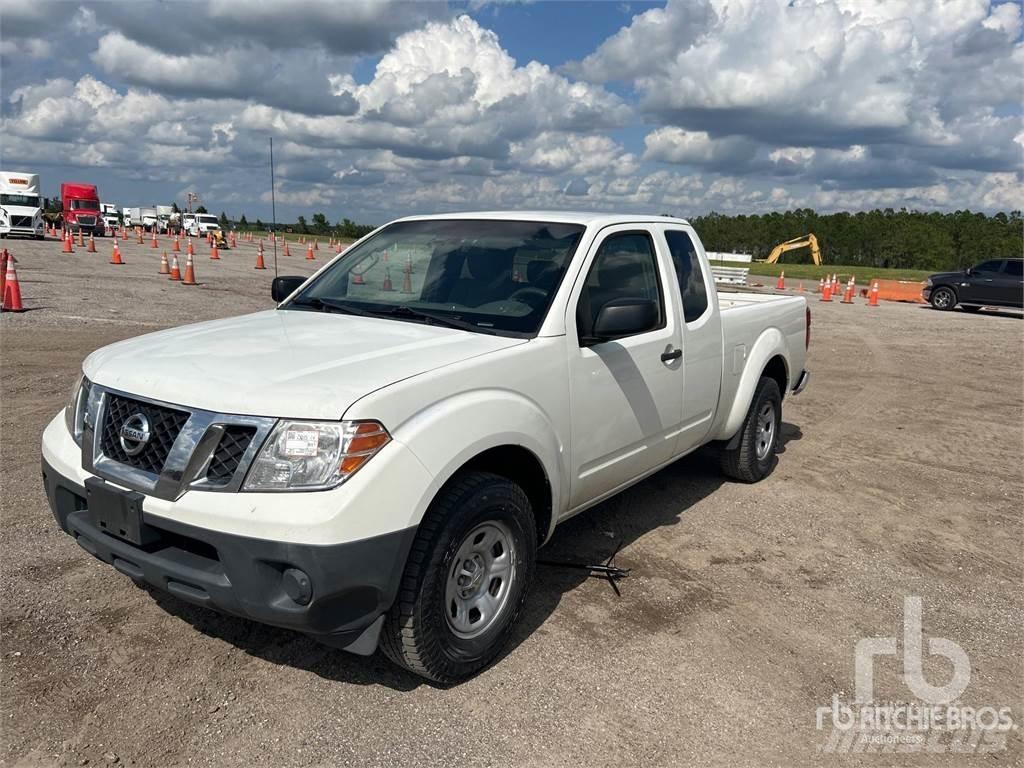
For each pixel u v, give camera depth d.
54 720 2.90
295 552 2.67
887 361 12.88
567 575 4.33
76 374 8.40
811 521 5.34
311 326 3.79
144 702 3.04
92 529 3.12
